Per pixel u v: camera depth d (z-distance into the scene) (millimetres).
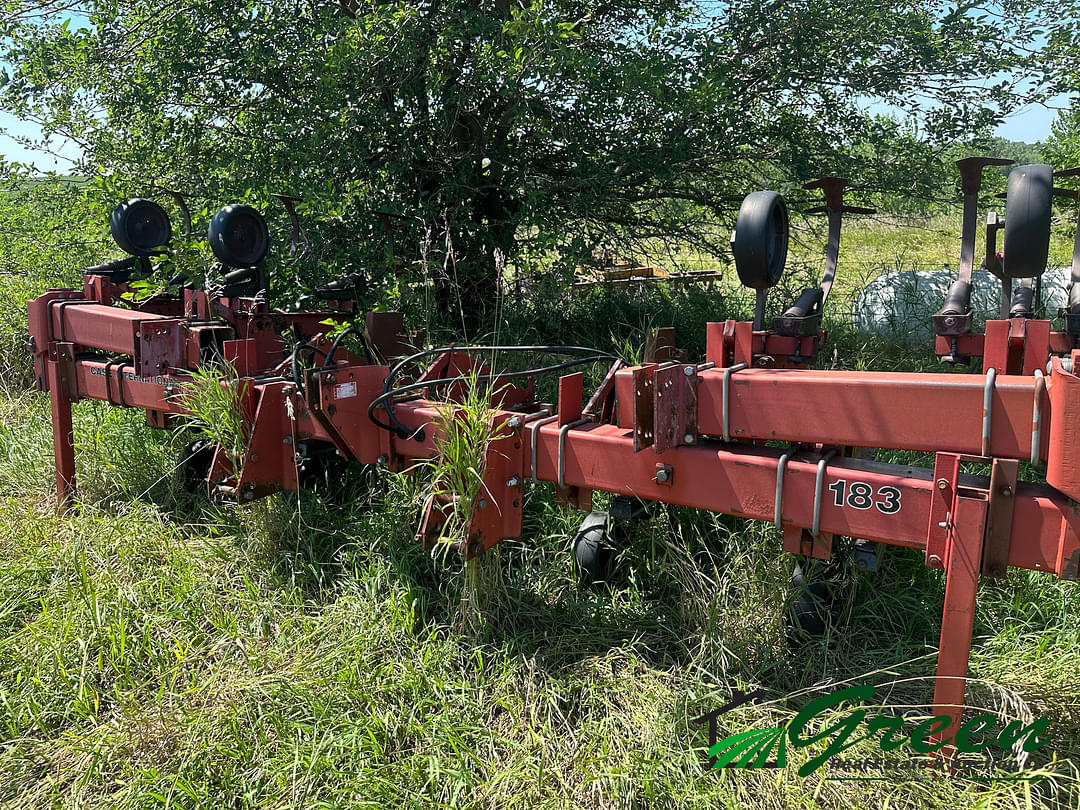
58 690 3088
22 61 6539
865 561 2795
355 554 3893
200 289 4973
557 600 3674
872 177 7090
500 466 3166
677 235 8000
